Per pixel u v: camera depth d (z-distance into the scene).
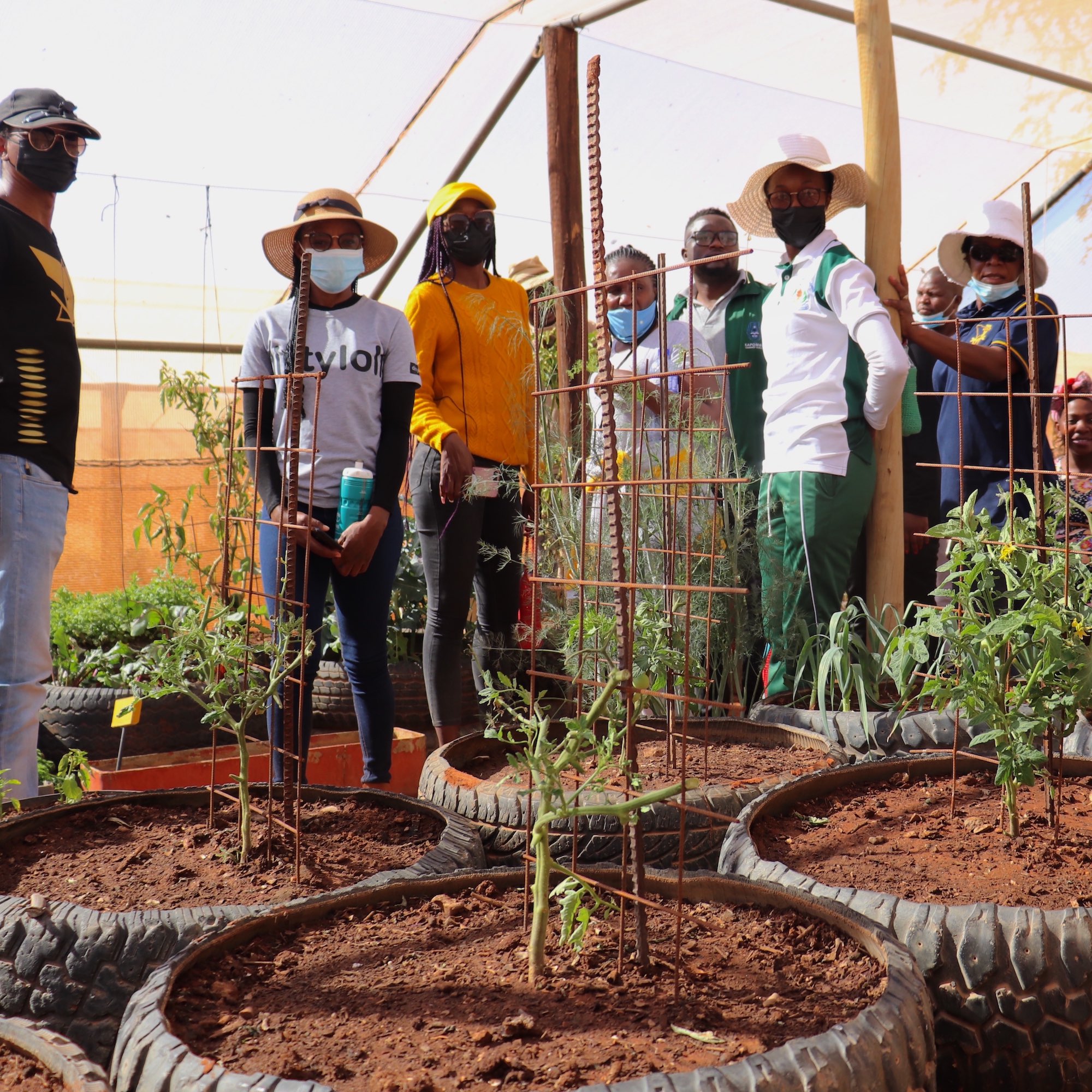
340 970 1.43
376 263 3.26
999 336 3.44
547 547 3.20
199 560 2.85
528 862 1.54
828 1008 1.28
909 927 1.54
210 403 5.82
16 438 2.85
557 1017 1.28
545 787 1.37
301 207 2.90
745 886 1.61
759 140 6.18
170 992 1.32
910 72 5.66
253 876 1.89
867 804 2.18
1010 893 1.67
